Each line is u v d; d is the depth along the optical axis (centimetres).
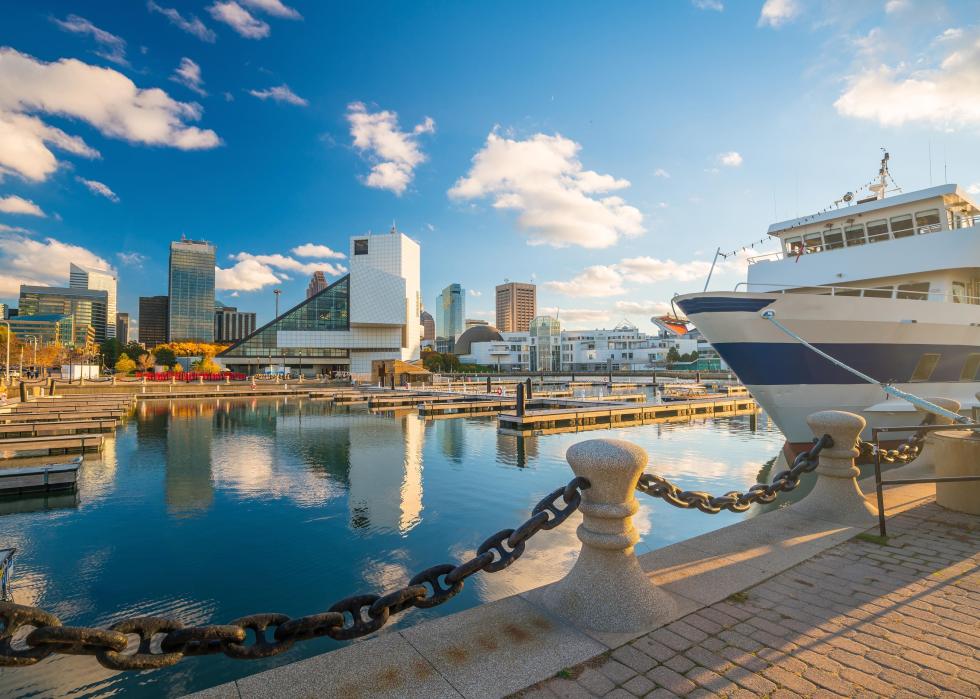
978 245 1346
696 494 452
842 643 308
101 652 215
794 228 1788
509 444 2233
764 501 509
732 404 3772
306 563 920
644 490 416
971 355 1438
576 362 12912
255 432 2614
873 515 549
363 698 254
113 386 5141
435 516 1192
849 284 1612
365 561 930
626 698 255
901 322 1298
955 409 866
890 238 1581
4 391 3884
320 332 9112
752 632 322
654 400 4081
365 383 6700
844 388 1300
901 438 1354
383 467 1756
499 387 4878
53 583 839
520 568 865
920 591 379
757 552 454
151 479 1585
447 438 2414
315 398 4934
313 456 1966
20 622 196
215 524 1138
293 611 751
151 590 816
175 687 575
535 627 327
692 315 1348
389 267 9975
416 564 917
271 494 1402
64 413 2959
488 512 1226
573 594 343
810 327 1260
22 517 1191
